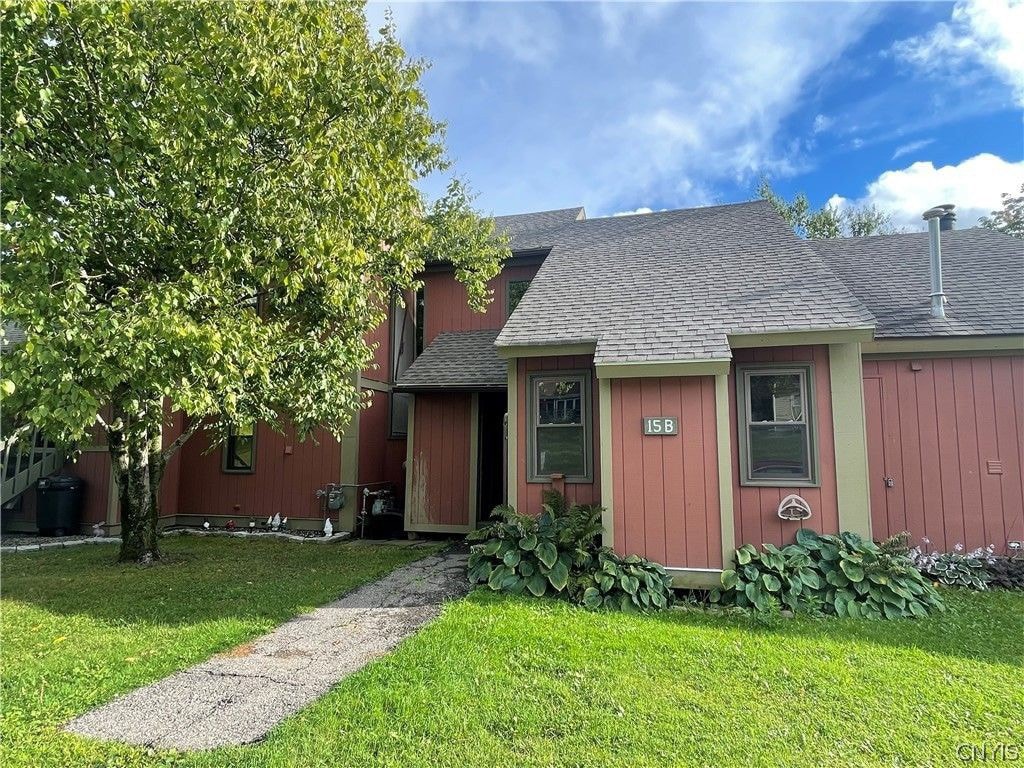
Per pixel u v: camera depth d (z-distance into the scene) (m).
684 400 5.65
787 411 5.89
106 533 9.02
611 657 3.79
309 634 4.41
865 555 5.18
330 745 2.73
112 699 3.27
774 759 2.62
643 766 2.57
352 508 9.36
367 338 9.96
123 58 4.45
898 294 7.50
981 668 3.64
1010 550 6.23
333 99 5.37
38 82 4.29
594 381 6.66
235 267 5.47
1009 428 6.41
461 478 8.92
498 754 2.66
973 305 6.96
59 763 2.60
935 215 7.01
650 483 5.62
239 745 2.77
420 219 8.22
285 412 7.38
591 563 5.50
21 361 3.86
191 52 4.62
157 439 7.35
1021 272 7.51
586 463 6.59
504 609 4.87
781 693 3.27
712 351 5.51
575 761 2.61
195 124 4.47
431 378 8.84
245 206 5.19
